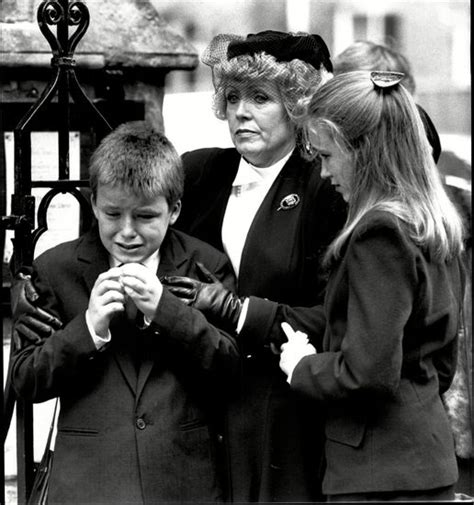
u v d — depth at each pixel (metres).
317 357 4.01
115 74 6.05
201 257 4.45
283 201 4.52
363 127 4.02
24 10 5.94
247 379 4.49
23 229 4.72
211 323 4.33
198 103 6.25
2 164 5.98
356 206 4.05
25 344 4.28
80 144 5.96
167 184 4.17
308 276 4.47
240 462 4.46
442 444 3.95
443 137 7.84
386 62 6.61
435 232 3.94
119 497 4.13
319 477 4.32
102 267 4.36
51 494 4.21
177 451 4.21
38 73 5.97
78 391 4.25
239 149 4.54
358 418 3.94
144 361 4.25
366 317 3.81
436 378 4.06
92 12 6.08
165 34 6.20
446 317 4.01
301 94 4.45
